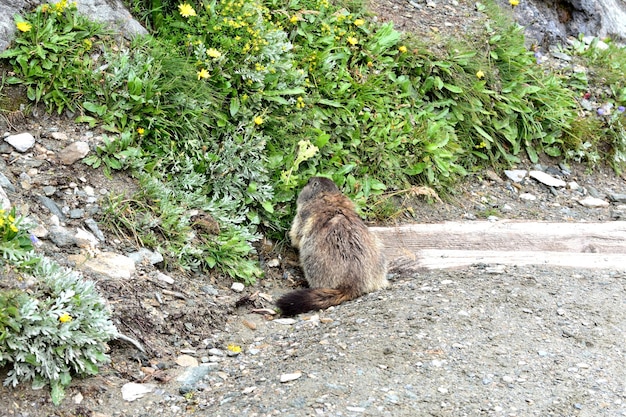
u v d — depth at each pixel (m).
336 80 7.84
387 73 8.28
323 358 4.87
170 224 6.08
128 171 6.29
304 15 8.11
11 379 4.33
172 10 7.48
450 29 9.30
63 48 6.48
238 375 4.88
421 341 5.01
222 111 6.96
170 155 6.52
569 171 9.16
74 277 4.77
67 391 4.45
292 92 7.20
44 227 5.53
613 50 10.80
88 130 6.34
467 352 4.91
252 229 6.61
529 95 9.26
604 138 9.53
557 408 4.39
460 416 4.26
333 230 6.15
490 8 9.88
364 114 7.76
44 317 4.45
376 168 7.63
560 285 5.97
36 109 6.32
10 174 5.83
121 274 5.39
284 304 5.83
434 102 8.51
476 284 5.96
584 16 11.33
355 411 4.24
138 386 4.64
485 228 7.15
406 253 6.76
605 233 7.20
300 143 6.96
